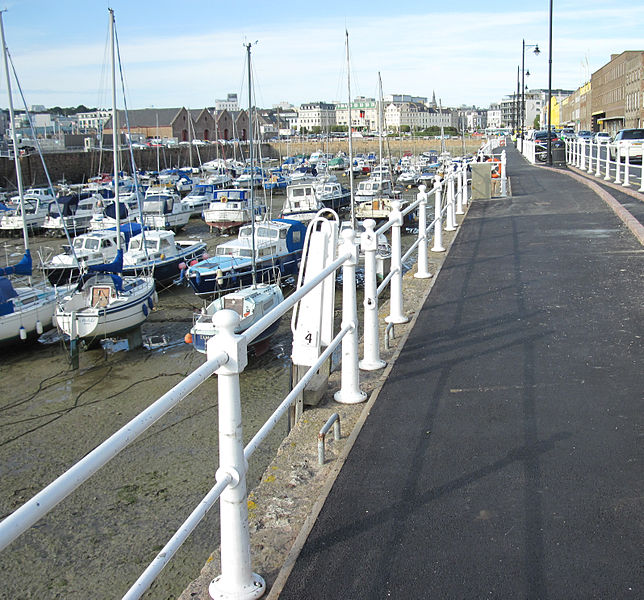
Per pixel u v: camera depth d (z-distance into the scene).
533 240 12.52
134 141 114.94
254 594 3.07
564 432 4.62
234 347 2.81
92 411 15.06
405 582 3.16
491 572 3.19
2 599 8.33
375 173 76.38
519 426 4.75
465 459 4.33
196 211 56.09
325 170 81.31
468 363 6.12
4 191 68.31
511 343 6.60
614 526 3.50
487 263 10.68
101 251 31.53
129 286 22.41
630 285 8.55
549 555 3.29
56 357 19.44
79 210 50.91
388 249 24.48
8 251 41.16
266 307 19.31
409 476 4.15
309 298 5.54
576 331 6.83
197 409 14.30
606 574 3.12
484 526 3.57
